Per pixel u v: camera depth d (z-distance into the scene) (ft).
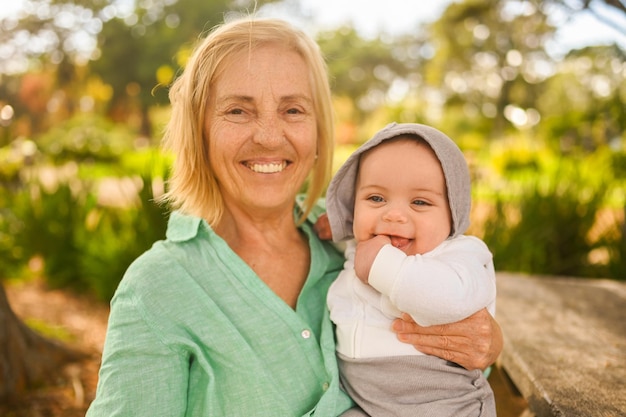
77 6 74.79
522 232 16.83
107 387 4.49
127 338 4.58
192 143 5.32
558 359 6.51
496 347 4.97
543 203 17.33
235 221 5.56
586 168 19.79
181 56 16.30
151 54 98.22
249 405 4.66
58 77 83.76
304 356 4.92
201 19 99.45
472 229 17.52
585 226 16.90
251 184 5.21
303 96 5.33
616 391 5.62
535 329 7.73
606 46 13.97
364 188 5.25
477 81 88.07
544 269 16.62
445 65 92.53
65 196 20.49
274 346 4.83
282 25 5.36
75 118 73.05
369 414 4.92
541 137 39.11
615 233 16.74
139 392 4.44
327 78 5.70
